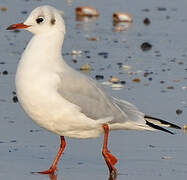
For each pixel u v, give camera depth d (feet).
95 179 38.09
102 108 40.70
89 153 43.24
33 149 43.19
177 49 72.08
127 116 41.78
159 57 68.44
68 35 76.43
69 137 41.63
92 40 74.74
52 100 38.81
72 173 39.22
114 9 91.71
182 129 47.37
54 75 39.04
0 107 51.08
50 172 39.24
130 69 63.62
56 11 40.50
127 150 43.14
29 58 39.24
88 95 40.16
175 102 53.72
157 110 51.37
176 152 42.78
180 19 87.30
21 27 40.22
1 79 58.54
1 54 67.05
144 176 38.42
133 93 55.77
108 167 40.14
